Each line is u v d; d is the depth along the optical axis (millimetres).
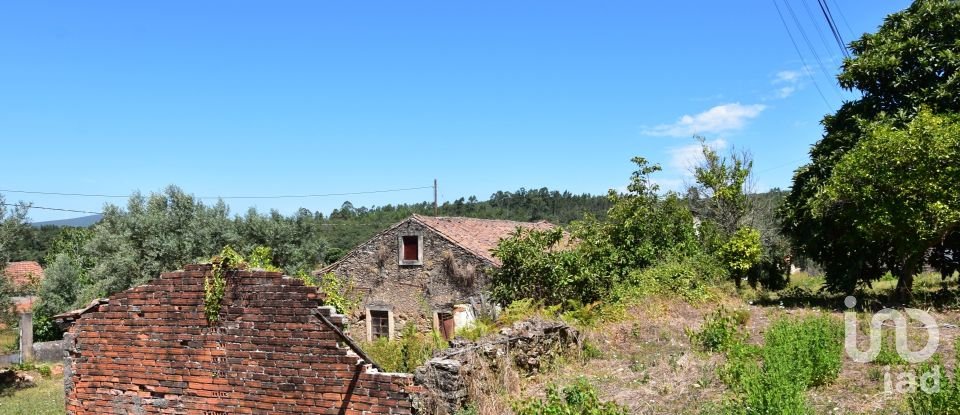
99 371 9375
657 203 19766
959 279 18875
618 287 16312
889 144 13492
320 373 8336
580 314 14148
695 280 17219
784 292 20797
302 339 8422
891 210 13812
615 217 19125
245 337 8695
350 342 8211
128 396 9211
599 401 7895
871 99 16672
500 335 10055
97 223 29734
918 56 15930
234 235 30594
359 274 22031
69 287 29312
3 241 19547
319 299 8492
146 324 9180
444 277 20281
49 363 22344
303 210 35062
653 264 18219
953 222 13359
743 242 21969
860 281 17812
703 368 9734
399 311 21031
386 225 51125
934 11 16000
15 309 20688
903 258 15336
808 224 17359
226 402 8758
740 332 12391
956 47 15469
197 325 8930
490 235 22906
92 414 9383
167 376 9055
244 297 8727
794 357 8195
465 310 17688
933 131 13156
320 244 35594
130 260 27234
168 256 28406
